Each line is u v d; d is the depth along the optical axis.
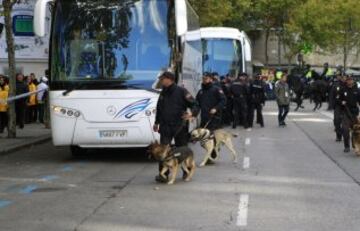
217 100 17.11
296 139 23.50
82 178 14.59
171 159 13.55
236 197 12.09
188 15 20.80
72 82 16.45
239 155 18.70
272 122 32.31
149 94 16.41
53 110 16.50
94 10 16.61
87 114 16.44
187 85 20.28
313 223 9.95
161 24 16.66
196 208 11.11
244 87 28.45
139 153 19.31
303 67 68.94
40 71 34.62
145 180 14.23
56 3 16.69
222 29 32.88
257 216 10.45
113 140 16.48
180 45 17.03
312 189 13.00
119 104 16.39
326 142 22.41
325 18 68.31
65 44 16.58
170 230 9.53
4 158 18.48
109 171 15.69
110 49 16.53
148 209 11.05
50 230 9.59
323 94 43.00
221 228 9.62
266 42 72.25
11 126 22.78
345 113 19.72
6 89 24.19
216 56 32.59
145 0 16.69
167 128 14.04
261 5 67.69
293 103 49.94
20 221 10.21
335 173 15.20
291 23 69.19
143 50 16.58
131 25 16.61
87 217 10.46
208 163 16.70
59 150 20.44
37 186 13.58
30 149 20.83
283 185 13.48
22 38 33.88
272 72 66.88
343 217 10.37
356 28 70.69
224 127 29.20
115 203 11.61
